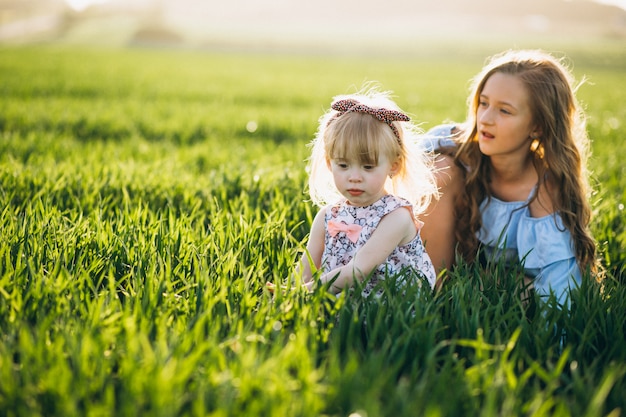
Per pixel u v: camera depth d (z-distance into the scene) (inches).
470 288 120.6
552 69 138.6
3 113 466.6
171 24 4375.0
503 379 87.3
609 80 1454.2
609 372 90.3
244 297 112.8
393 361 98.4
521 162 145.8
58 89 751.7
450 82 1216.2
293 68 1567.4
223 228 157.8
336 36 3690.9
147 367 83.6
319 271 118.3
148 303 107.8
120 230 146.3
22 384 86.5
